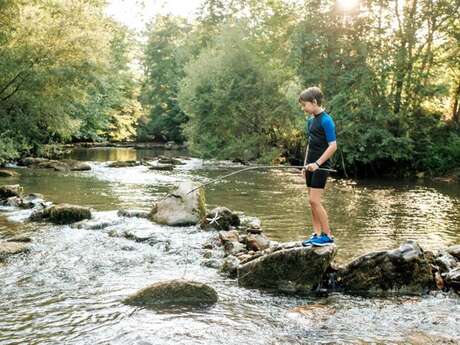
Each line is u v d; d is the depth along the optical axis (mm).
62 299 5445
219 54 26344
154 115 47531
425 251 6715
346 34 22594
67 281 6090
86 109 33656
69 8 20625
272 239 8367
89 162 24297
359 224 9883
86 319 4879
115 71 42500
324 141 5887
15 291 5688
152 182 16406
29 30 19031
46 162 21297
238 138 25781
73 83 20797
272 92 25328
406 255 5953
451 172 20969
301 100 5945
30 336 4465
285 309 5277
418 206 12438
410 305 5422
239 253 7191
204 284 5523
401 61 21453
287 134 26156
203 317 4980
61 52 19828
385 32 22156
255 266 6094
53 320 4844
